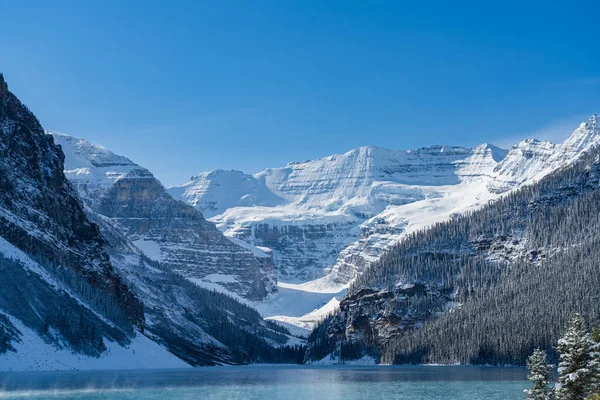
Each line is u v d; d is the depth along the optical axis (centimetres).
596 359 9519
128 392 18288
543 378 10275
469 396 18150
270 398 18250
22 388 18025
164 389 19712
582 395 9525
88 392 17725
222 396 18525
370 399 17862
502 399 17412
